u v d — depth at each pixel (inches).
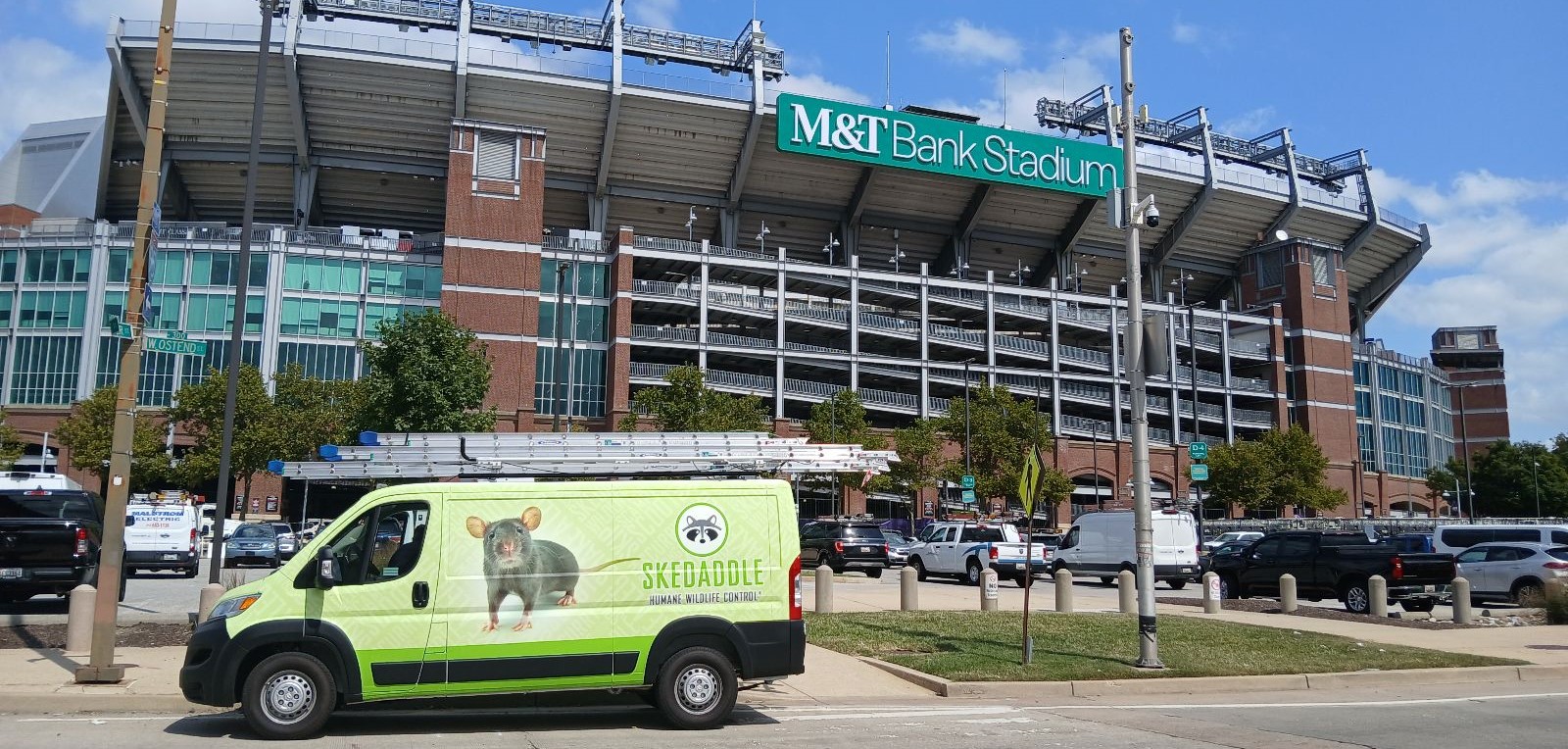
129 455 466.6
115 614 461.7
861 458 577.0
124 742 359.3
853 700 481.4
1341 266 3710.6
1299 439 2847.0
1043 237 3479.3
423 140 2849.4
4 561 656.4
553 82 2723.9
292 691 366.3
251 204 734.5
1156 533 1181.7
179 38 2578.7
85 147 3120.1
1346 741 390.6
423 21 2775.6
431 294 2751.0
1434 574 929.5
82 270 2603.3
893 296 3137.3
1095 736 391.2
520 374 2652.6
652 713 430.6
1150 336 577.6
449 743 363.3
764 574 409.1
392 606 375.9
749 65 2940.5
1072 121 3476.9
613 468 563.2
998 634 658.8
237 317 718.5
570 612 388.5
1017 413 2623.0
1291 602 881.5
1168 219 3528.5
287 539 1456.7
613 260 2822.3
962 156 3083.2
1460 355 5152.6
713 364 3002.0
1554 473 3321.9
